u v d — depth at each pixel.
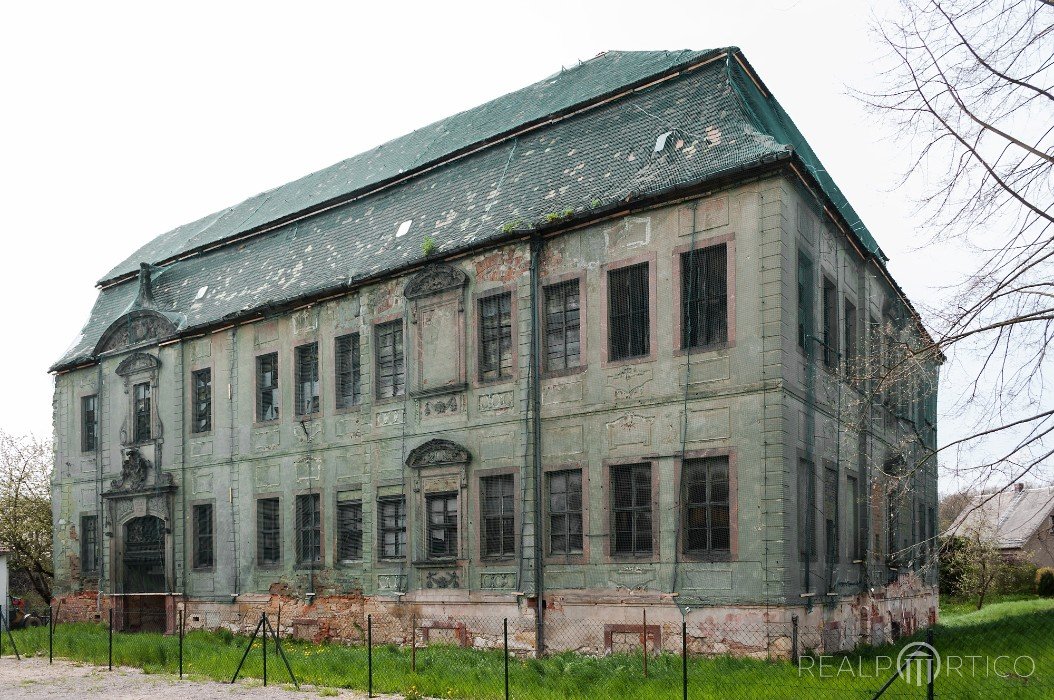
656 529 19.53
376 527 24.73
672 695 14.18
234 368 29.45
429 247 24.08
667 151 21.20
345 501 25.81
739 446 18.67
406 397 24.45
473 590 22.30
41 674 21.59
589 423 20.86
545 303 22.09
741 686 14.62
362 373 25.69
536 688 15.76
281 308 27.97
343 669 19.02
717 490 19.00
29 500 45.19
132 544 32.44
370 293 25.77
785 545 17.91
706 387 19.27
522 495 21.55
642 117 22.81
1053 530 50.16
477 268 23.25
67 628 31.47
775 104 24.33
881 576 24.42
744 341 18.91
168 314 31.98
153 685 19.14
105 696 17.88
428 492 23.67
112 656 23.53
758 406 18.55
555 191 22.81
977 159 13.23
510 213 23.20
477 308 23.14
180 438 30.75
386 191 28.75
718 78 22.05
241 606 28.05
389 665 19.14
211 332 30.28
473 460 22.69
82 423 35.19
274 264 30.22
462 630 22.39
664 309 20.08
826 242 21.92
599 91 24.70
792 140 23.67
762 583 17.95
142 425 32.66
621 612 19.72
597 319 21.06
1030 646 19.17
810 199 20.69
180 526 30.31
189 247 35.28
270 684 18.55
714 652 18.30
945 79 13.38
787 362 18.69
